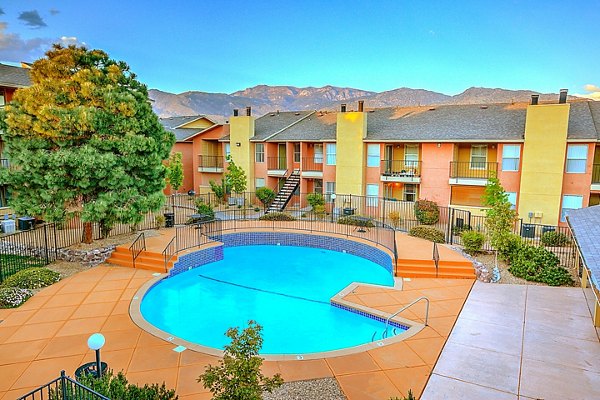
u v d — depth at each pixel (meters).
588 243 8.87
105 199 15.01
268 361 8.14
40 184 14.59
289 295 13.42
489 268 14.52
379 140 24.31
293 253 18.81
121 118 15.34
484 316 10.60
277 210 26.00
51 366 7.93
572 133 19.56
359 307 11.38
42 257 15.44
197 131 35.78
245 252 18.98
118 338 9.20
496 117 23.33
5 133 14.68
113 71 15.72
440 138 22.41
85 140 15.18
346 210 24.52
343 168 25.38
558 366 8.08
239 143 29.50
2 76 19.62
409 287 13.03
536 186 19.91
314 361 8.20
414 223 22.83
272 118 33.44
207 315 11.72
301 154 27.31
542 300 11.73
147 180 16.62
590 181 19.34
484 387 7.34
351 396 6.96
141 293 12.19
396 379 7.57
